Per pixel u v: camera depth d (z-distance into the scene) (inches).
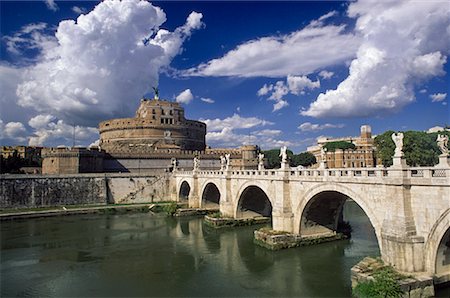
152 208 3344.0
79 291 1314.0
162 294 1266.0
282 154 1814.7
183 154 4571.9
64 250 1887.3
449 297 1029.8
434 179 1040.2
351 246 1744.6
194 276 1443.2
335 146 5526.6
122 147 4805.6
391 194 1152.2
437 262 1066.7
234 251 1790.1
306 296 1199.6
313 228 1788.9
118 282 1396.4
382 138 3567.9
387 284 1015.6
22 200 3250.5
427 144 3321.9
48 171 3791.8
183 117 5526.6
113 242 2059.5
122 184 3752.5
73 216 3034.0
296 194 1736.0
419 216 1096.8
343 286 1262.3
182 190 3750.0
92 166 3905.0
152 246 1952.5
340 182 1418.6
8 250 1893.5
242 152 5137.8
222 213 2561.5
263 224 2459.4
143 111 5423.2
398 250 1108.5
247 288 1295.5
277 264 1524.4
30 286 1373.0
